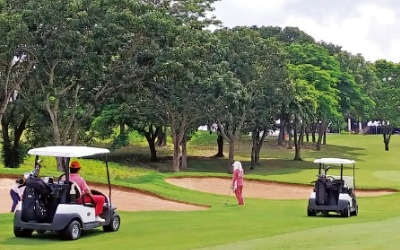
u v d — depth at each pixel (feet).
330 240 40.88
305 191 122.31
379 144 297.33
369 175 164.35
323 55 229.25
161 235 48.29
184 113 158.81
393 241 39.96
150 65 126.72
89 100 124.57
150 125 192.13
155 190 96.07
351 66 293.43
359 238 41.91
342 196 68.49
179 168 173.78
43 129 142.41
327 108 204.95
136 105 156.15
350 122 417.69
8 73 111.04
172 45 126.52
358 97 245.65
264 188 122.93
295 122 203.21
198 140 264.72
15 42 104.63
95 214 48.88
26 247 41.29
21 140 161.58
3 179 90.68
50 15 106.93
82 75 116.47
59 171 106.42
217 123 170.50
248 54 164.66
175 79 135.54
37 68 113.50
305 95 185.57
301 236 43.80
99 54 114.32
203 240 43.86
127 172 144.15
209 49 145.69
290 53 222.69
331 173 172.35
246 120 178.40
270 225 56.70
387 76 292.40
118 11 114.83
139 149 221.87
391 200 104.27
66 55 111.55
